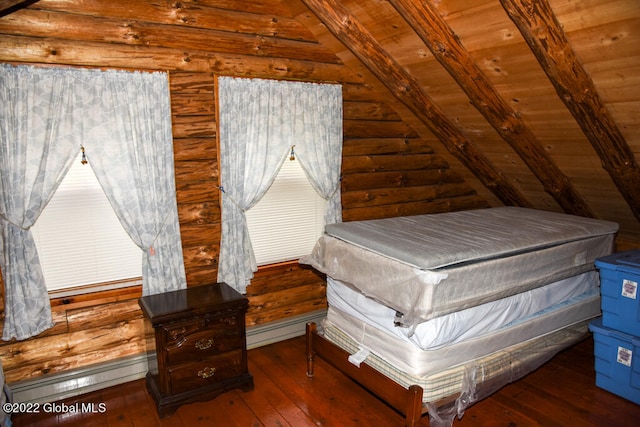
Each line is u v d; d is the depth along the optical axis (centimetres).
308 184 364
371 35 300
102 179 273
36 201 257
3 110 244
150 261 294
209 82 306
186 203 310
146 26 281
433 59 292
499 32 246
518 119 306
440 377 232
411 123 402
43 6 252
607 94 250
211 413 267
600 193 347
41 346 277
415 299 224
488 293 243
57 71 255
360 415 266
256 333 352
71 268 283
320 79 352
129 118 276
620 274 277
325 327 299
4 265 254
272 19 324
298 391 291
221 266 324
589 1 204
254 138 322
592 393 289
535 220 325
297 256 369
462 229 291
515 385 299
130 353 304
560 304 292
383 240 257
